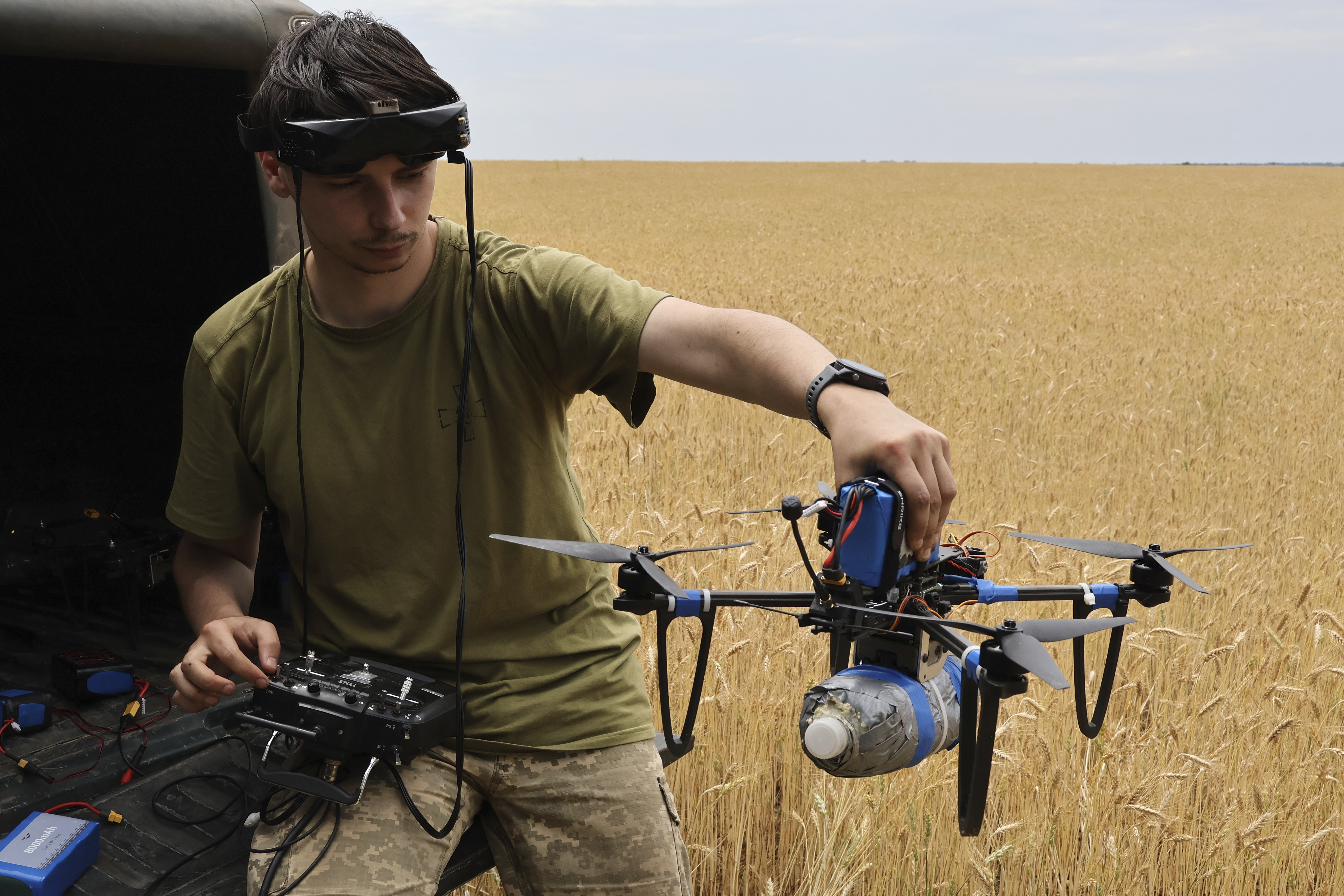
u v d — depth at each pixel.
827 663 3.47
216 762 2.24
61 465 3.40
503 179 61.38
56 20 2.06
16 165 3.08
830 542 1.34
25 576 3.19
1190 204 45.38
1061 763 3.01
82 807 2.05
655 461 5.92
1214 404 8.88
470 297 1.71
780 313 13.16
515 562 1.76
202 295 3.15
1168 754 3.16
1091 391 9.09
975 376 9.48
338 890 1.51
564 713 1.78
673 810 1.83
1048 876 2.79
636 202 45.41
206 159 2.84
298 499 1.76
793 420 7.51
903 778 2.94
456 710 1.66
